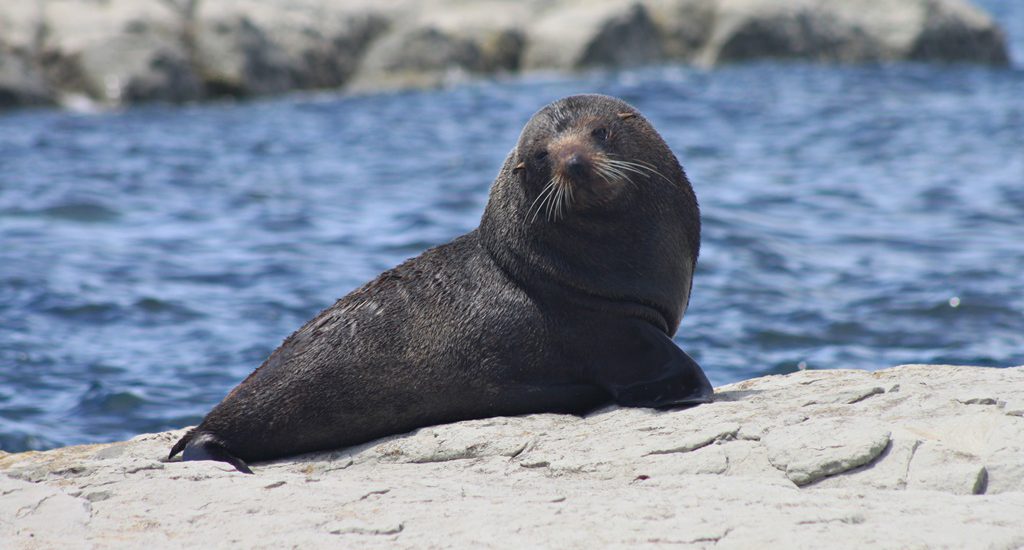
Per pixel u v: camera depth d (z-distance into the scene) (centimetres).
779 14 15838
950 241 6538
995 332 4866
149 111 12688
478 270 3177
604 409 3059
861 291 5559
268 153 10156
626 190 3053
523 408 3136
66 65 13038
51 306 5350
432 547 2062
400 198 8081
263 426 3106
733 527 2078
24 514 2375
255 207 7819
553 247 3091
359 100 13562
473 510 2244
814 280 5806
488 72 15138
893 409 2680
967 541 1988
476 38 15162
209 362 4650
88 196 8106
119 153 10025
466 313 3122
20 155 9800
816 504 2183
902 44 16112
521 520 2170
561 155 2978
